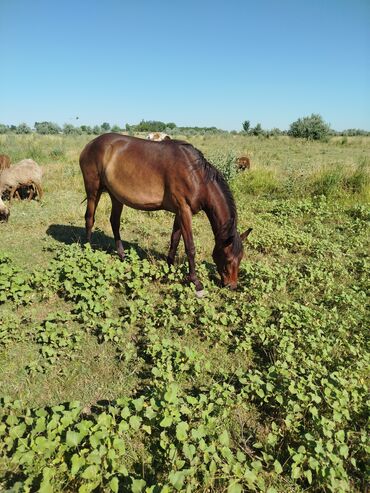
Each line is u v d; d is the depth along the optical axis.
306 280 5.85
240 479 2.51
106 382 3.67
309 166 14.69
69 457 2.65
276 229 8.19
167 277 5.62
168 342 3.96
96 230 7.71
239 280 5.83
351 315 4.91
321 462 2.70
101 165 5.54
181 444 2.81
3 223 8.09
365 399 3.51
